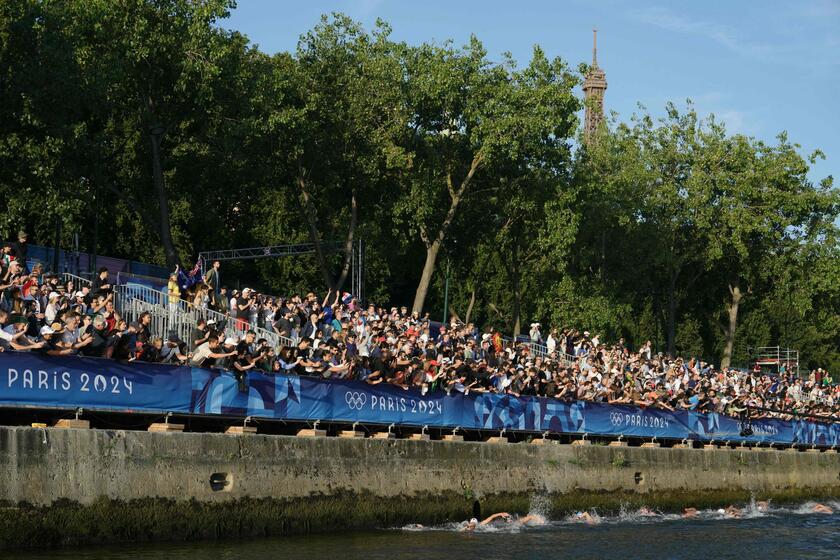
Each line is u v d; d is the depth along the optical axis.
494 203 63.47
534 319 68.25
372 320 39.69
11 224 44.88
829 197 73.88
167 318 32.53
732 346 77.69
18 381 23.27
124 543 24.47
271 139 54.22
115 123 53.03
